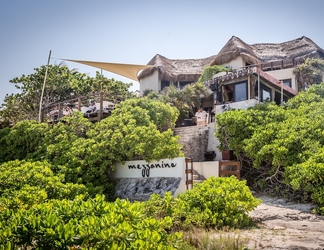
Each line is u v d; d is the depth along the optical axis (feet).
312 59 83.15
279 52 105.81
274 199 37.55
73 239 13.64
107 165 40.78
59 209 17.15
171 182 36.63
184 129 63.31
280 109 47.62
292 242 20.62
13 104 91.25
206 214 24.49
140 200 36.17
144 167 39.32
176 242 16.46
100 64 80.28
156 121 50.42
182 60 111.75
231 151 47.80
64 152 41.83
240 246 18.79
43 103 89.61
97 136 41.93
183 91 74.84
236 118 46.52
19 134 50.57
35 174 31.83
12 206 22.76
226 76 65.82
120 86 103.91
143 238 14.42
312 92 56.65
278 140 39.09
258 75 60.95
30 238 14.08
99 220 15.10
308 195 34.81
